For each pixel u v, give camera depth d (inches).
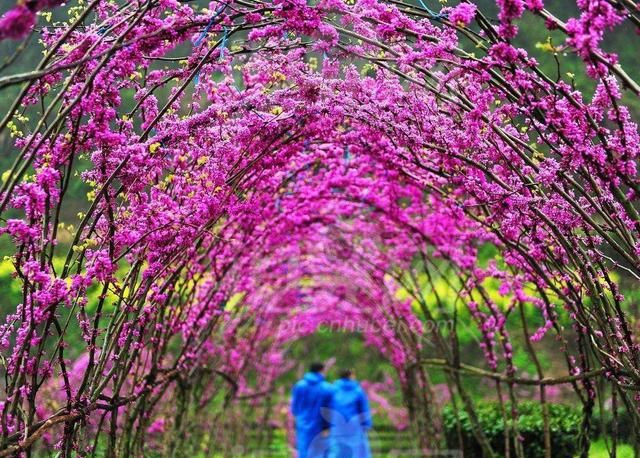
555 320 341.7
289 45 266.5
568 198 249.4
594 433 488.4
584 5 203.3
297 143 325.7
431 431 559.5
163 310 334.3
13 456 219.9
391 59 250.5
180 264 331.0
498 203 282.0
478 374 423.5
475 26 598.2
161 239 273.7
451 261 422.0
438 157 317.4
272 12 244.5
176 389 457.4
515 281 365.4
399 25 246.7
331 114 285.4
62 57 231.0
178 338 606.9
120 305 288.4
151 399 383.9
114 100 229.0
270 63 279.4
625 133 226.5
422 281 687.1
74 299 240.2
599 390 322.0
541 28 748.0
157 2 226.8
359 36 247.9
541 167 255.0
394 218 426.9
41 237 225.6
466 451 503.2
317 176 409.4
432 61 247.6
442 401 679.7
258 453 759.7
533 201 264.8
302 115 287.6
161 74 269.6
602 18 199.5
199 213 277.1
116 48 203.3
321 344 985.5
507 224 279.9
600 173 230.5
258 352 754.8
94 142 230.5
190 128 271.6
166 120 271.3
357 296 663.8
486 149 275.9
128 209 265.6
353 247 522.9
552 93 238.4
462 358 691.4
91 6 206.7
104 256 238.1
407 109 277.1
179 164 280.5
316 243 542.3
